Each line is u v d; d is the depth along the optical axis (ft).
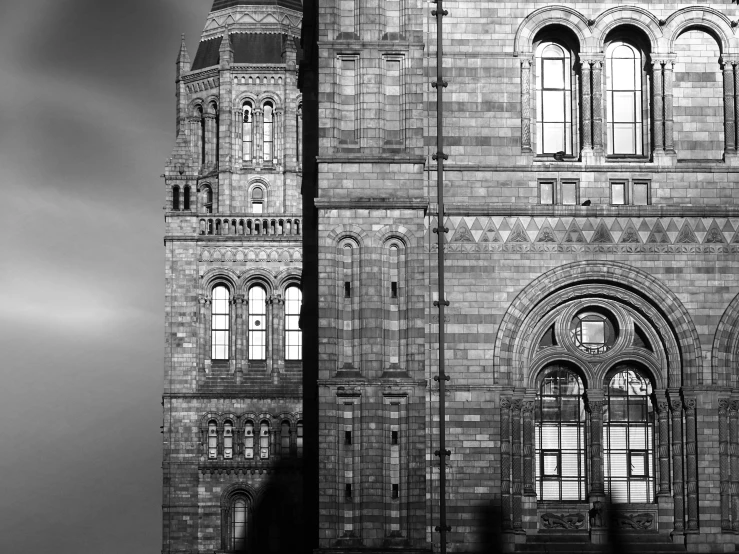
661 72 200.03
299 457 471.62
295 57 524.93
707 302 196.85
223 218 485.56
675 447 195.83
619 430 197.57
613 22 200.85
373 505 190.70
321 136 196.24
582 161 199.11
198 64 533.96
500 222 196.95
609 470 196.85
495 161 198.08
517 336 195.83
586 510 195.52
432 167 197.47
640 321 197.88
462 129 198.29
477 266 196.44
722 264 197.16
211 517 467.93
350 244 195.21
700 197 198.49
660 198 198.49
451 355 195.21
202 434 472.03
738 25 200.03
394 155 195.83
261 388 475.72
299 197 520.01
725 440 195.31
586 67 200.34
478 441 193.88
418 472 191.42
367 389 192.44
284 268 481.46
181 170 481.46
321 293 193.77
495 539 192.34
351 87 197.77
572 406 197.88
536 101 201.57
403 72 197.88
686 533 194.08
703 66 200.54
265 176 520.42
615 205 197.47
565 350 197.06
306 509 216.95
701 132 199.72
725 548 193.98
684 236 197.36
